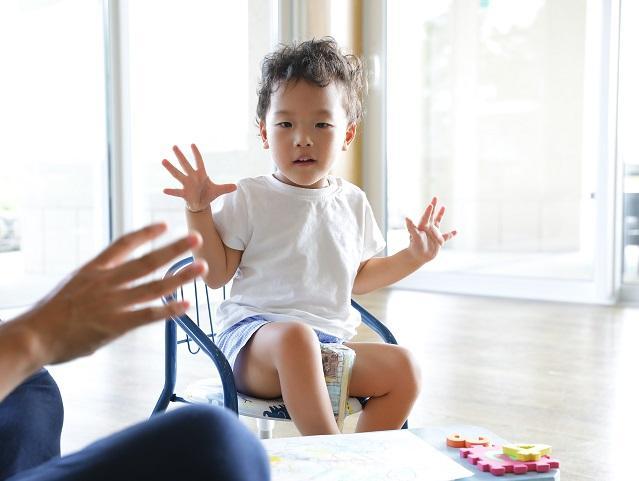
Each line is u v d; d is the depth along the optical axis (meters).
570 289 3.92
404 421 1.34
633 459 1.74
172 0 3.65
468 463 0.92
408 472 0.86
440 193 4.31
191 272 0.59
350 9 4.38
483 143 4.16
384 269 1.52
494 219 4.14
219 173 3.81
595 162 3.83
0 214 3.26
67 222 3.47
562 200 3.94
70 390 2.27
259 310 1.41
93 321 0.57
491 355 2.73
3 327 0.58
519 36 4.01
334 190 1.50
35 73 3.32
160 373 2.47
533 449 0.92
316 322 1.41
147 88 3.59
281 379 1.23
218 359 1.21
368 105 4.48
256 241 1.42
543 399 2.20
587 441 1.85
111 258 0.59
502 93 4.08
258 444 0.59
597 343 2.92
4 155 3.26
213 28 3.80
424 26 4.30
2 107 3.24
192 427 0.55
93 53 3.50
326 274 1.44
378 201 4.50
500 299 4.02
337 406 1.29
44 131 3.37
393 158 4.46
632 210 3.88
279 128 1.43
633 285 3.88
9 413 0.89
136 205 3.59
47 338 0.57
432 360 2.65
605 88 3.74
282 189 1.45
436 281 4.32
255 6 3.96
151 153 3.65
